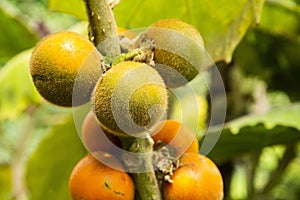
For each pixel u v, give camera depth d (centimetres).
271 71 133
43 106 135
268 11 120
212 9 90
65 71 68
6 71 122
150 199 70
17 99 120
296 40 127
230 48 90
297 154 121
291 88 135
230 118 123
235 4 89
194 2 90
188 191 70
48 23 164
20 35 132
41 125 140
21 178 134
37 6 166
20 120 197
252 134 100
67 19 165
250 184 123
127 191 70
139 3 89
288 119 99
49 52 68
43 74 68
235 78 123
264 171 152
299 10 119
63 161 110
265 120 99
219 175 72
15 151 142
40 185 112
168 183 71
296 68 132
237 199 130
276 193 147
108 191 69
